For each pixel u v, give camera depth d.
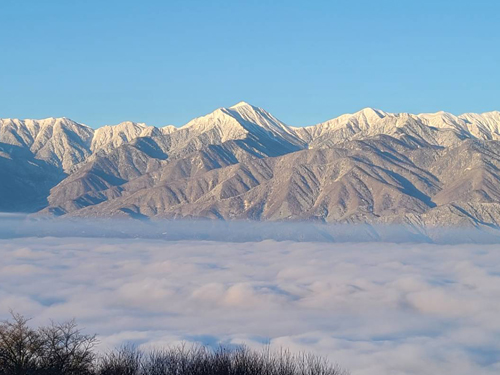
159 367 77.75
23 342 61.81
